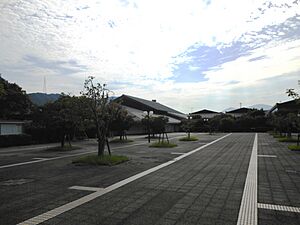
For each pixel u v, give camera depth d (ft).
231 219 12.55
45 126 50.98
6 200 15.79
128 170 25.61
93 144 61.67
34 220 12.51
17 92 77.82
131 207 14.30
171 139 75.97
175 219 12.55
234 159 33.06
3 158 36.24
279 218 12.70
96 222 12.21
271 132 107.04
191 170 25.48
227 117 137.28
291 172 24.29
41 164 30.35
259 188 18.42
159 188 18.44
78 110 36.91
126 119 67.92
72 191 17.74
